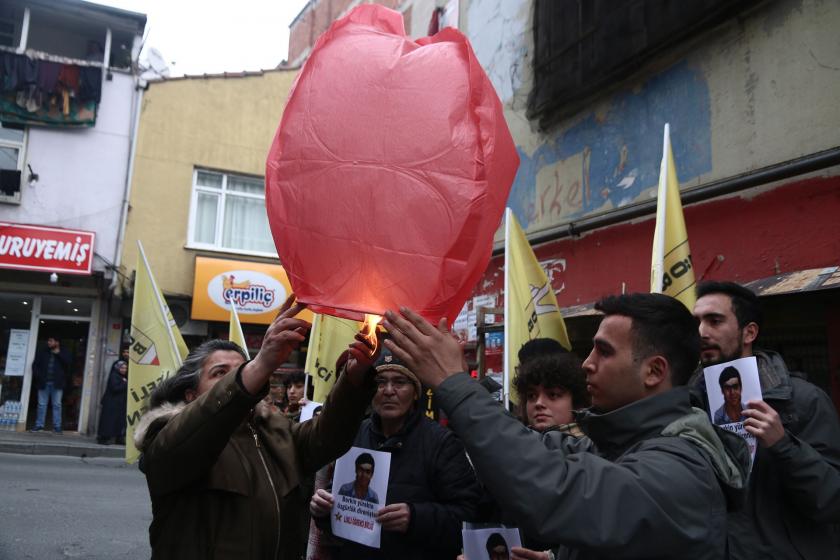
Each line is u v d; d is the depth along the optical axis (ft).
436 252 4.91
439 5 35.88
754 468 7.22
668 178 12.03
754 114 17.06
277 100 46.52
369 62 5.31
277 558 6.15
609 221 21.43
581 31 23.49
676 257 11.65
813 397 7.48
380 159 5.04
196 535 5.93
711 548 4.17
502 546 6.88
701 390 8.45
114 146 41.19
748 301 8.48
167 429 5.80
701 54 18.83
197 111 44.09
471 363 27.81
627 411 4.87
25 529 18.80
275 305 43.29
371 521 8.15
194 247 42.93
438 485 8.39
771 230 16.21
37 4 40.14
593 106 23.09
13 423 39.47
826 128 15.20
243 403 5.60
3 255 37.47
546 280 14.28
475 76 5.17
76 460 32.78
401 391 8.78
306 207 5.12
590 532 3.96
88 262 38.99
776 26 16.63
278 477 6.48
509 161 5.24
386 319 4.56
